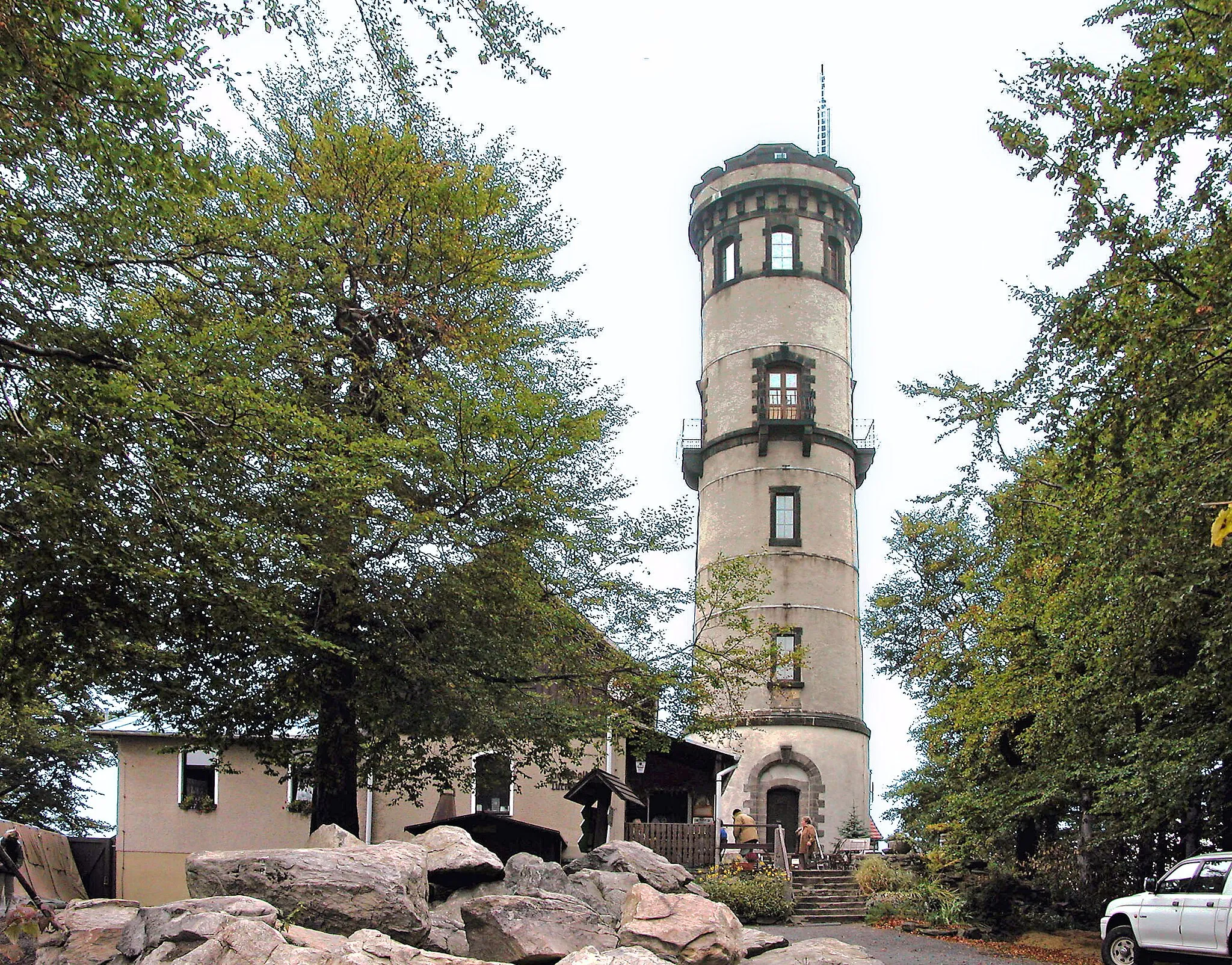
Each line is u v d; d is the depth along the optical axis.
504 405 17.97
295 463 14.72
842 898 26.11
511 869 13.40
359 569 17.14
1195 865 17.66
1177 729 17.19
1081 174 12.92
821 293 44.28
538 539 18.78
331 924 10.32
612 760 30.48
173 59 11.36
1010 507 17.56
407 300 18.36
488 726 19.14
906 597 41.06
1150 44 12.84
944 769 31.83
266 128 20.75
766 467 42.19
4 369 12.25
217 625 14.16
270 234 16.17
